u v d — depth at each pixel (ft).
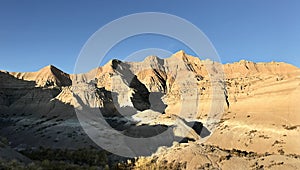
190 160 101.19
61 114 267.59
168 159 107.14
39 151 147.13
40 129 236.63
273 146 148.97
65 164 105.81
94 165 118.21
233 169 90.53
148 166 104.88
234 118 204.44
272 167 88.28
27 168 84.69
